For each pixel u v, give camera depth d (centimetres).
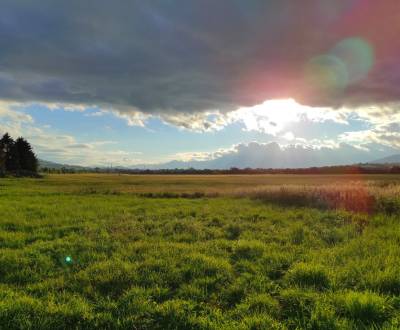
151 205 2294
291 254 914
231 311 577
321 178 10006
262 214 1727
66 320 552
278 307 591
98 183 7000
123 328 529
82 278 741
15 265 841
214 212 1848
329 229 1269
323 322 513
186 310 584
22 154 12538
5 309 567
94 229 1323
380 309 544
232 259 911
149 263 832
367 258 822
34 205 2205
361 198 1884
